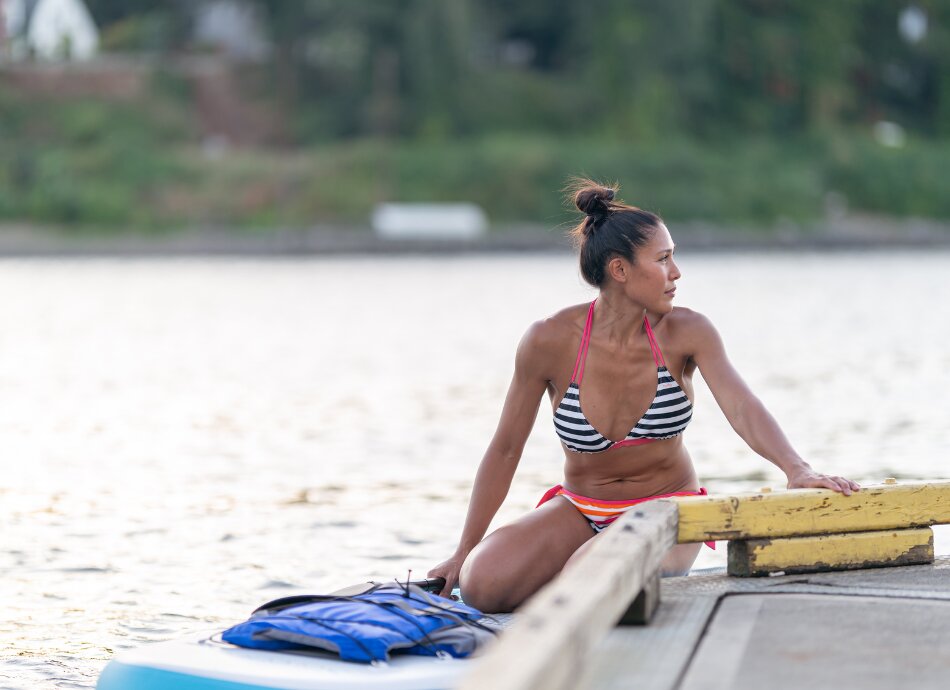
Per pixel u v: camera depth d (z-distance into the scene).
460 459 18.53
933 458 18.09
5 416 23.23
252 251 83.56
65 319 44.31
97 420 22.70
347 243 84.62
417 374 29.19
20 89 100.00
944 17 118.19
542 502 9.08
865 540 8.09
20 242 85.38
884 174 104.56
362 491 16.19
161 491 16.33
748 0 112.69
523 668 4.68
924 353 33.09
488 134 101.81
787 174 100.69
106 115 98.56
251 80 104.81
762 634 6.52
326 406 24.11
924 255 87.88
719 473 16.88
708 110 110.25
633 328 8.53
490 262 79.62
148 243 84.44
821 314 45.03
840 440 19.67
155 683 6.82
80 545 13.40
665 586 7.71
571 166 95.94
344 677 6.70
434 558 12.75
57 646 10.01
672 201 96.94
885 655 6.14
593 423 8.62
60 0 111.12
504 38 112.62
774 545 7.92
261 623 7.14
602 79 104.75
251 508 15.20
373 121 102.19
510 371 29.72
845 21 112.81
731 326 40.62
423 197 93.94
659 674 5.95
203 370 30.38
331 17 102.94
